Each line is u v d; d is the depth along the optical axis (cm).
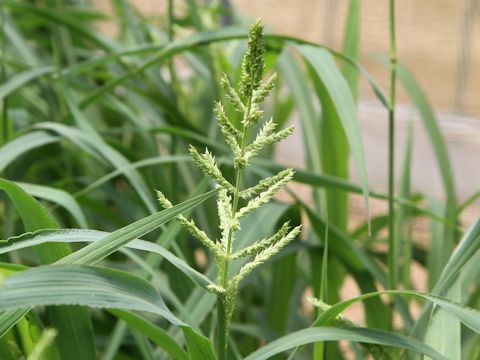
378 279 107
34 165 160
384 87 313
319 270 114
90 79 187
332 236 107
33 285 54
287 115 187
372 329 67
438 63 295
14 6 137
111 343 91
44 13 137
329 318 69
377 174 321
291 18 313
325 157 132
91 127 116
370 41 305
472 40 288
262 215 98
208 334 97
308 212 107
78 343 73
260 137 57
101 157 109
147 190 105
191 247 142
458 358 72
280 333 127
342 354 130
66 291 55
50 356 72
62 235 62
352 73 136
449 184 134
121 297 56
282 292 126
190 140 125
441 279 73
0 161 103
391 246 100
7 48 188
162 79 145
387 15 300
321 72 92
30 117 170
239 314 142
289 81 146
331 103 125
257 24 56
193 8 144
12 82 125
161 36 174
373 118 319
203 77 154
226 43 141
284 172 59
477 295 96
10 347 70
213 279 90
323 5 308
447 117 296
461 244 73
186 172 157
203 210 143
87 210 147
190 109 160
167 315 58
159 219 59
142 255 139
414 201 152
